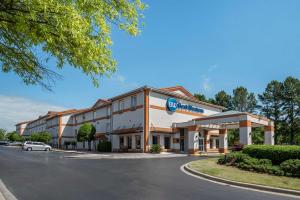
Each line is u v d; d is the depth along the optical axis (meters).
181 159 25.84
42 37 5.35
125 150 40.44
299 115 61.59
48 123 74.94
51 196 9.76
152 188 11.28
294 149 15.80
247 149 18.47
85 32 5.58
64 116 65.88
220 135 38.66
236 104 75.38
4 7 4.92
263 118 33.31
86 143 56.69
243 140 30.14
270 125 34.44
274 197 10.18
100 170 17.11
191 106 43.28
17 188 11.21
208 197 9.84
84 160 25.05
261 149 17.42
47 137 66.00
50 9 4.91
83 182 12.65
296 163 14.36
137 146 39.03
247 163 16.66
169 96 40.31
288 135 61.31
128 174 15.33
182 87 43.72
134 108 39.47
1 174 15.31
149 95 37.94
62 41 5.57
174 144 39.56
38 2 4.73
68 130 65.88
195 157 28.72
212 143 45.59
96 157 29.28
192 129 36.75
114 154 34.66
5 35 5.87
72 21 5.06
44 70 6.55
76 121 63.44
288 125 61.06
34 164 20.95
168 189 11.13
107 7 5.91
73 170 17.09
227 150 42.09
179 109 41.31
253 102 74.94
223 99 76.50
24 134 107.75
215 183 12.91
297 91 62.44
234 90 77.56
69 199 9.30
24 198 9.46
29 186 11.66
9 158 27.47
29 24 5.16
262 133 55.94
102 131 49.28
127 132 39.50
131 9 6.18
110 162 22.73
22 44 6.08
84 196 9.75
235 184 12.66
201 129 42.69
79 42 5.50
